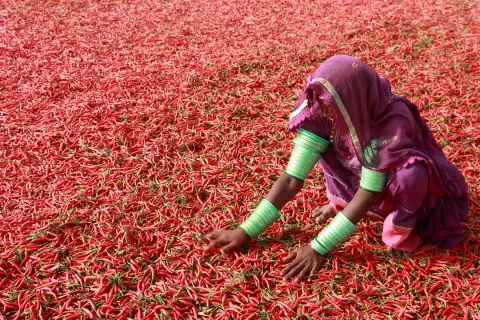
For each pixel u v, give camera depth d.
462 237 3.77
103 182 4.56
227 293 3.47
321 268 3.66
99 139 5.23
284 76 6.52
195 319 3.29
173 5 9.28
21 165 4.83
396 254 3.76
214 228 4.01
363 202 3.34
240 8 9.07
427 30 7.84
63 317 3.30
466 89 6.06
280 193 3.59
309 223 4.11
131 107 5.82
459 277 3.59
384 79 3.28
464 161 4.79
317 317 3.30
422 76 6.44
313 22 8.35
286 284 3.51
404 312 3.29
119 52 7.29
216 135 5.29
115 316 3.30
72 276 3.60
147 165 4.82
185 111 5.72
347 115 3.00
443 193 3.56
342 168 3.70
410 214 3.48
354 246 3.83
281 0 9.44
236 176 4.65
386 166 3.20
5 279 3.57
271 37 7.73
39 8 9.11
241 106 5.79
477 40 7.38
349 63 2.97
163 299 3.42
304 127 3.41
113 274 3.60
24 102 5.96
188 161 4.86
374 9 8.80
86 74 6.62
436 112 5.61
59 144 5.16
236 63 6.81
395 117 3.17
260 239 3.92
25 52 7.27
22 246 3.80
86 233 4.03
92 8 9.14
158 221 4.12
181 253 3.81
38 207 4.27
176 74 6.60
